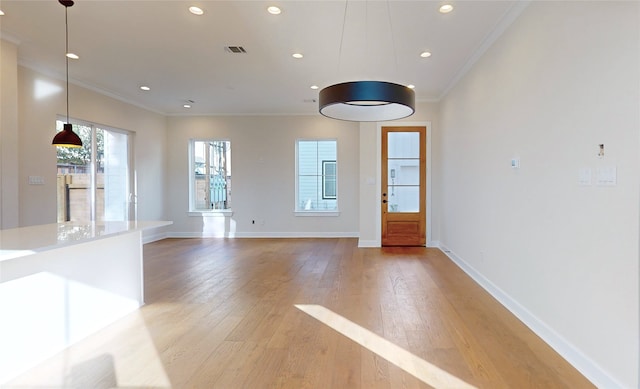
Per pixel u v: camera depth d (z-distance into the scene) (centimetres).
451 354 235
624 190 182
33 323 220
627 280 180
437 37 372
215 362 225
